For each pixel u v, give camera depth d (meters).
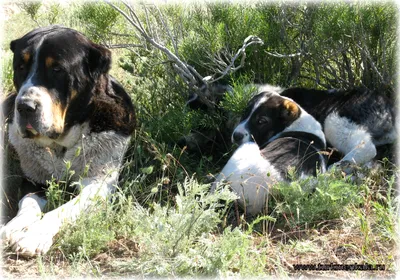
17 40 2.54
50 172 2.57
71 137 2.53
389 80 2.97
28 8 3.22
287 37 3.04
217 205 2.33
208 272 2.13
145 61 3.09
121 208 2.38
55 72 2.44
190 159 2.80
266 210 2.45
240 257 2.20
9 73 3.17
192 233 2.24
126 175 2.63
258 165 2.51
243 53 2.81
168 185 2.63
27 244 2.24
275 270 2.19
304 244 2.30
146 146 2.76
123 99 2.66
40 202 2.48
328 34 2.91
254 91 2.89
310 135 2.75
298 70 3.09
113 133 2.59
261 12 3.04
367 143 2.80
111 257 2.27
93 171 2.57
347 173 2.72
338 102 2.90
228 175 2.53
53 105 2.42
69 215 2.34
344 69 3.11
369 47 2.97
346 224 2.41
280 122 2.79
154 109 3.01
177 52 2.89
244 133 2.79
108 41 3.14
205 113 2.97
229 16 2.98
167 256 2.19
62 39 2.46
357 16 2.92
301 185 2.47
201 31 2.97
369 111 2.86
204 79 2.86
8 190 2.60
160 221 2.24
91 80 2.54
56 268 2.21
